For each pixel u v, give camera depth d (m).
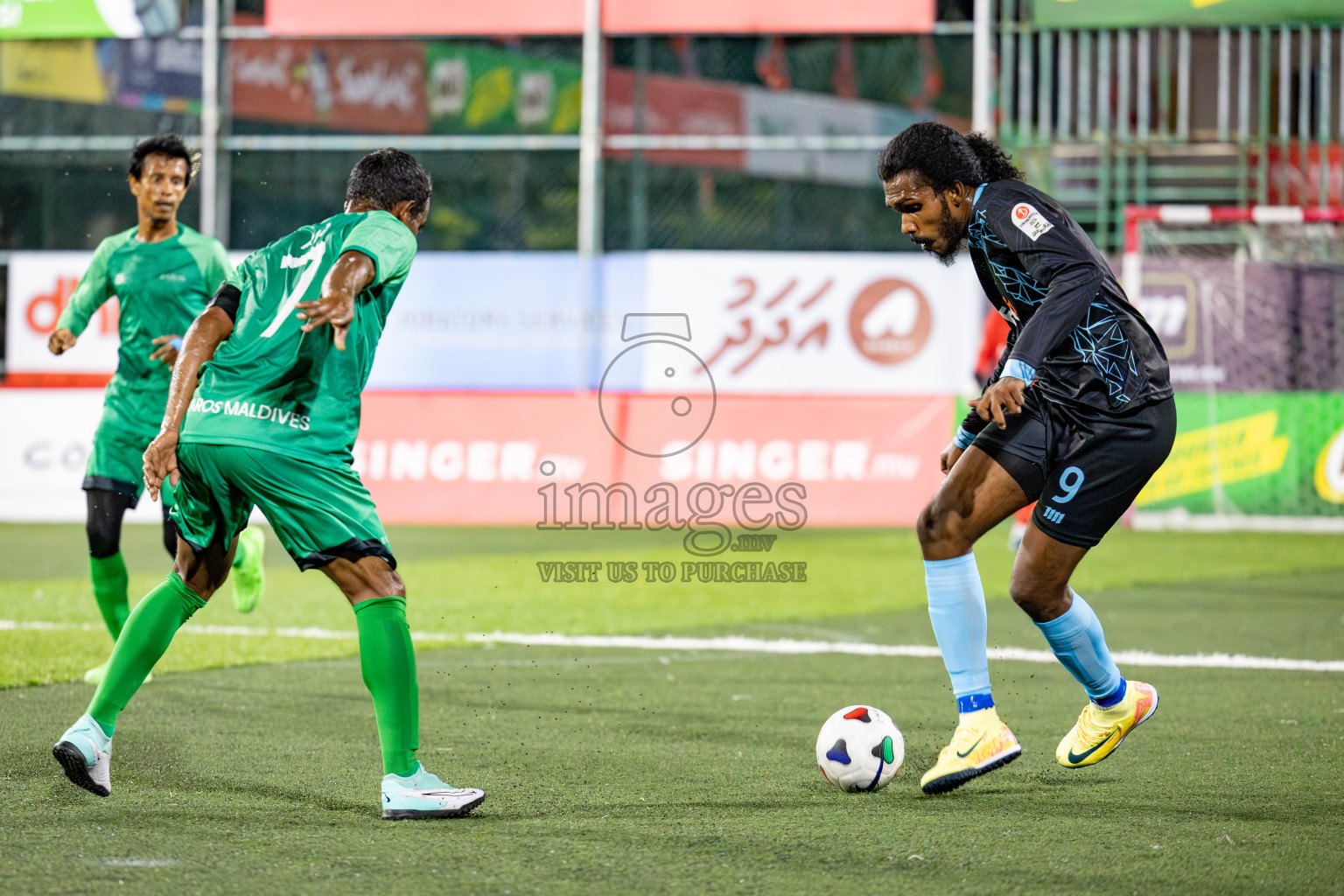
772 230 76.56
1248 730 16.03
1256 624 25.42
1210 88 53.72
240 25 64.31
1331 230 46.09
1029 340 12.13
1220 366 44.59
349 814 11.98
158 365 18.97
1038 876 10.13
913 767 14.16
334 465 12.02
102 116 55.81
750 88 76.38
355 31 45.09
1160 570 34.41
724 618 26.42
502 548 38.62
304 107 65.44
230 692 18.28
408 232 12.22
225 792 12.78
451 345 45.69
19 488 44.75
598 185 44.81
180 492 12.37
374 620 11.96
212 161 45.25
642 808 12.27
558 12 44.50
